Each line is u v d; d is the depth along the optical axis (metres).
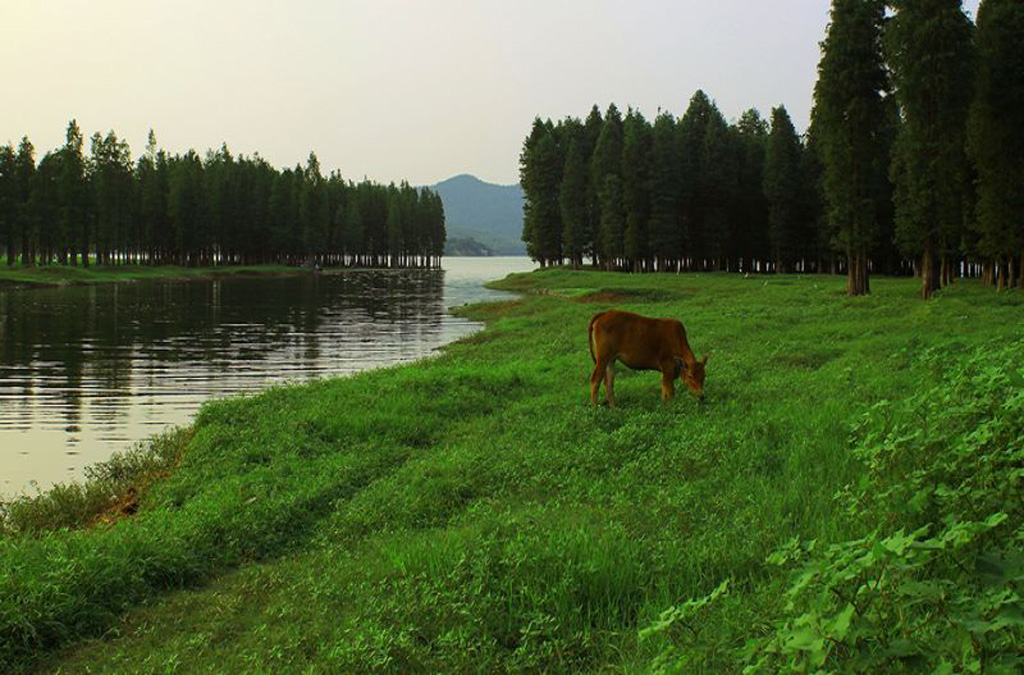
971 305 27.94
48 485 12.73
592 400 13.01
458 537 7.11
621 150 81.44
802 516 6.81
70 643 6.23
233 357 28.83
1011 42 34.34
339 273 127.69
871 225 36.91
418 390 15.48
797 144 73.19
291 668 5.38
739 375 14.86
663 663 4.30
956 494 5.06
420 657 5.23
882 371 13.24
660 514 7.49
